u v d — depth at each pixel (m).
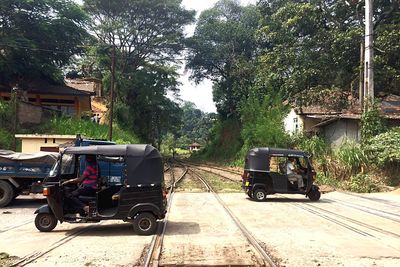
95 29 50.97
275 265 7.25
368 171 23.78
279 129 34.88
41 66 37.97
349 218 12.73
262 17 39.94
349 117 29.03
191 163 53.94
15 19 36.56
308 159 17.64
